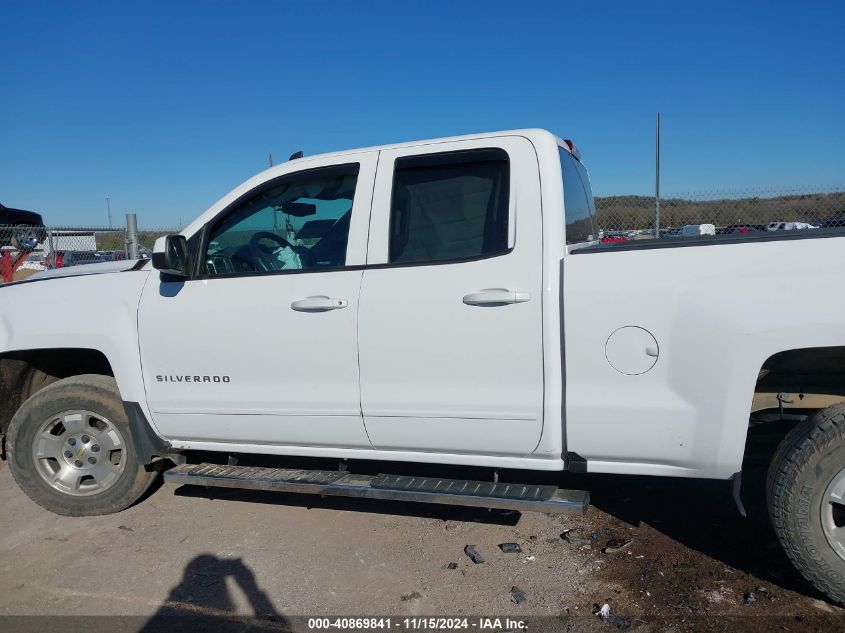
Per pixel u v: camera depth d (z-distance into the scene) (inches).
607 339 121.3
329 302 137.7
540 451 129.7
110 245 589.9
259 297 144.0
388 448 141.4
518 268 128.3
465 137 140.6
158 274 155.3
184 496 178.9
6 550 151.8
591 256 123.3
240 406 148.0
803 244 113.2
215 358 148.0
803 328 110.9
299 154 161.6
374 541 151.1
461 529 155.9
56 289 162.7
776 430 132.8
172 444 159.3
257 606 127.0
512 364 127.6
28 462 166.4
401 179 142.1
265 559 144.2
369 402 137.9
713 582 129.2
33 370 180.2
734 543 143.9
